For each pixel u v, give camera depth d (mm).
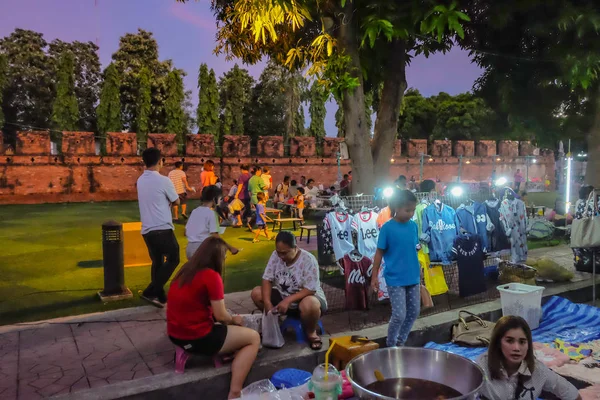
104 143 28719
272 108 38531
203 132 30781
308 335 4867
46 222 14516
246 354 4168
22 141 21453
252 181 13578
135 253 8586
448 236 6656
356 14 7027
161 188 6078
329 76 6836
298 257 4934
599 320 6312
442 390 2898
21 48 35562
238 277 7988
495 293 7012
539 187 33812
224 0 8594
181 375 4129
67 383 3975
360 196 6703
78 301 6449
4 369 4246
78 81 37562
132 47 36844
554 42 7715
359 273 6035
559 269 7840
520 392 3330
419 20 6641
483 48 8469
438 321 5836
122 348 4766
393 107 7648
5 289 7012
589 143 8555
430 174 30109
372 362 3045
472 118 39188
